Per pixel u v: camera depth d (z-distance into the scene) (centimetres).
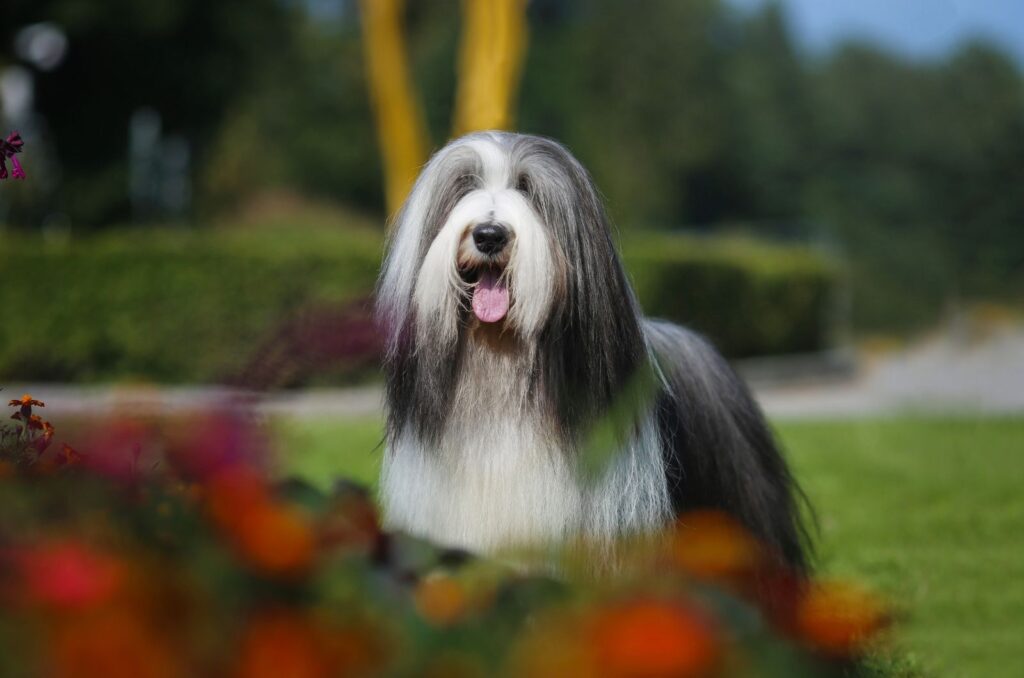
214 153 3512
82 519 218
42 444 331
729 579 208
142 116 3450
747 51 5516
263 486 220
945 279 4666
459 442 466
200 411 253
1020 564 819
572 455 458
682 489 498
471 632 187
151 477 247
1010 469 1189
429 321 466
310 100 4641
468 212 459
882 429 1451
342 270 1777
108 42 3198
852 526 925
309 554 190
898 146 5328
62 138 3369
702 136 5062
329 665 171
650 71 5025
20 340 1772
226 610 181
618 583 201
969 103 5391
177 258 1773
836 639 185
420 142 2145
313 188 4638
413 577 214
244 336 1770
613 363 473
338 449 1141
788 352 2359
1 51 3172
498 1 1700
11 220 2986
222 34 3288
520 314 454
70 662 164
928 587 753
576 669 169
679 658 164
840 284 2747
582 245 474
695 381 551
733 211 5350
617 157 4744
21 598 178
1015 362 2802
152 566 186
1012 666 616
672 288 1973
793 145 5350
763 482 564
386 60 1972
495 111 1711
